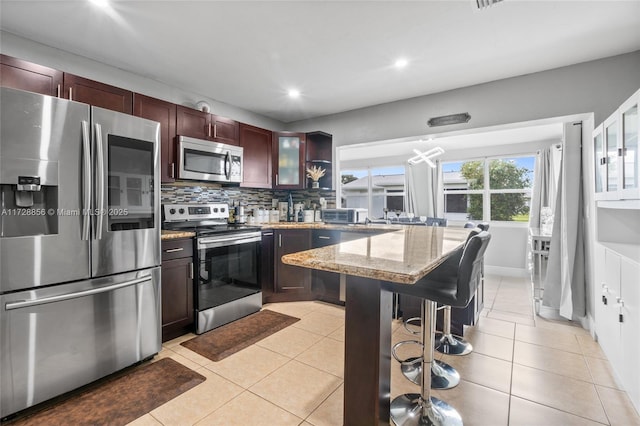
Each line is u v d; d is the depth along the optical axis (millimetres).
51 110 1626
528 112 2797
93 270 1802
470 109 3090
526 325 2768
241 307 2936
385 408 1317
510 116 2885
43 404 1643
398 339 2479
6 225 1556
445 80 2959
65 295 1682
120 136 1929
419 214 6227
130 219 1994
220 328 2682
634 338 1585
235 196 3773
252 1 1820
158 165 2156
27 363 1562
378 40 2258
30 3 1823
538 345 2363
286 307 3252
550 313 3066
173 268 2406
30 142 1556
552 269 3021
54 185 1640
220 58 2543
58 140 1650
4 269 1493
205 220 3307
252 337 2498
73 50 2396
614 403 1656
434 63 2615
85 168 1746
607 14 1912
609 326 2018
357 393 1314
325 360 2123
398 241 1868
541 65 2627
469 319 2457
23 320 1551
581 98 2568
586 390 1778
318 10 1910
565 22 2006
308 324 2775
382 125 3643
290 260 1273
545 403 1665
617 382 1851
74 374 1725
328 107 3787
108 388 1795
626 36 2164
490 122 2982
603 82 2484
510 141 4922
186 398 1703
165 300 2359
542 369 2012
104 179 1842
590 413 1581
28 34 2166
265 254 3338
